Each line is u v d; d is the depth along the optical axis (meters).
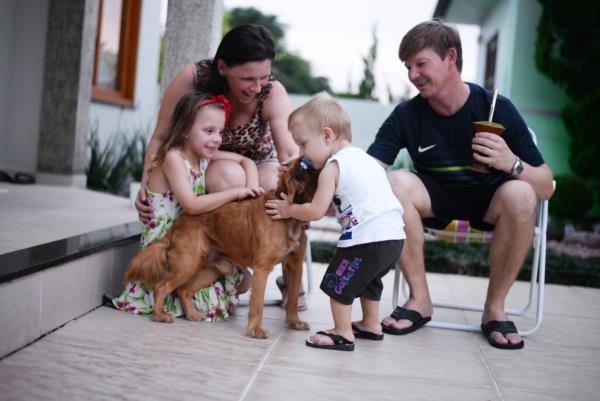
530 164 3.14
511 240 3.01
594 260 5.77
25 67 6.64
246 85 2.96
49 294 2.56
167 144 3.01
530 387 2.40
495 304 3.10
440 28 3.01
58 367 2.21
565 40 7.79
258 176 3.31
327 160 2.79
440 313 3.59
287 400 2.08
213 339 2.73
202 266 3.05
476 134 2.96
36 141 6.68
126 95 8.74
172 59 4.39
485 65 11.45
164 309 3.00
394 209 2.78
